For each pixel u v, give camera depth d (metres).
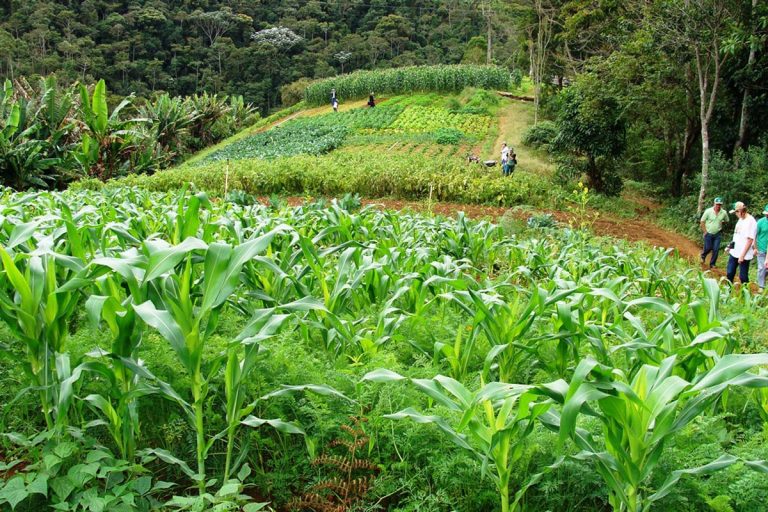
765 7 16.33
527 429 2.70
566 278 7.07
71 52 66.50
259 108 76.69
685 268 10.70
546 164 27.98
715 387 2.50
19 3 70.12
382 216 10.26
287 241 5.93
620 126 22.52
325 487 3.06
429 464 3.14
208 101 44.62
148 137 30.84
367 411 3.45
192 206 4.26
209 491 3.06
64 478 2.66
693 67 19.44
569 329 3.84
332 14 96.31
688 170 22.48
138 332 3.11
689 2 17.75
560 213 18.55
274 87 80.12
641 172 27.03
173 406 3.46
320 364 3.95
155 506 2.76
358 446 3.18
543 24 34.88
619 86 20.67
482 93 46.09
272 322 3.12
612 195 23.27
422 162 22.03
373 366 3.68
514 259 8.94
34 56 63.72
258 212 11.10
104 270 3.33
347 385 3.63
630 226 18.20
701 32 16.77
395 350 4.63
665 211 20.23
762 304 9.26
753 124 19.19
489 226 9.70
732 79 18.64
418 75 51.12
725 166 17.73
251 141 40.38
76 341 3.75
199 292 4.09
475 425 2.74
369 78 52.91
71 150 25.95
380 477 3.11
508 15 40.84
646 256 10.82
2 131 22.80
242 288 5.20
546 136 31.22
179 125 38.03
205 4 85.88
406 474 3.10
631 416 2.53
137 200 12.36
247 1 91.06
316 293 5.44
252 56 80.19
